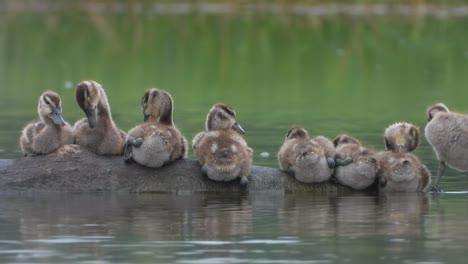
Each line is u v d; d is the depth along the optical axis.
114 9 55.81
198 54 43.09
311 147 17.81
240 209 16.23
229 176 17.66
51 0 56.34
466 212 15.92
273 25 50.00
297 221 15.17
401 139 18.59
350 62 41.12
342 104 31.03
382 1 54.25
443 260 12.73
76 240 13.88
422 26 49.50
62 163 17.95
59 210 16.11
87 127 18.11
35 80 36.62
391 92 33.78
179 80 36.81
